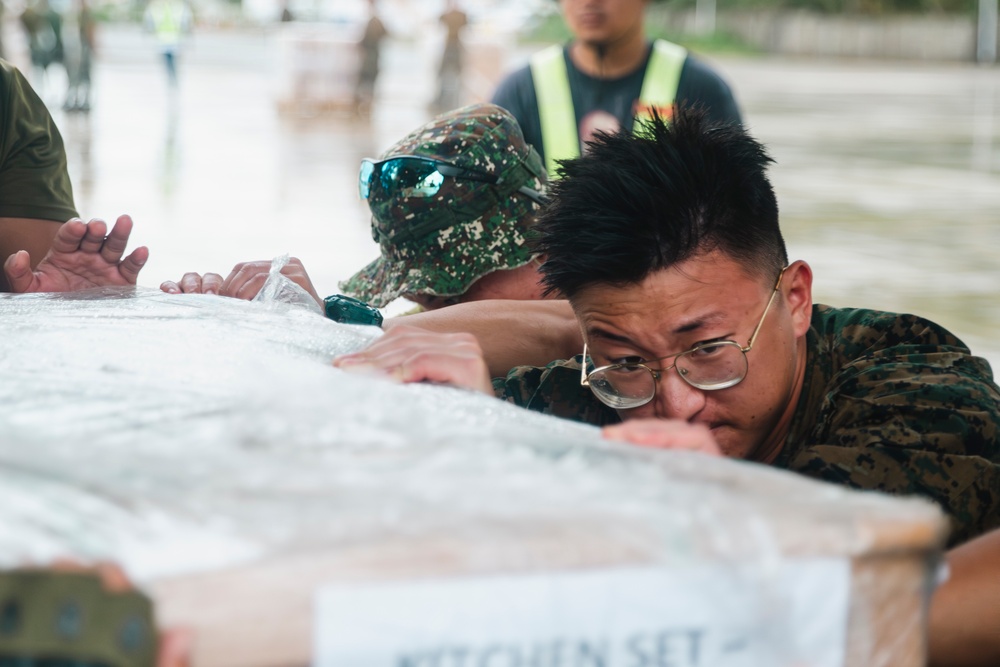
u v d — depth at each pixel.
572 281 1.34
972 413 1.26
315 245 6.67
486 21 19.41
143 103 15.86
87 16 13.94
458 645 0.58
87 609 0.55
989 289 5.96
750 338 1.33
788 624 0.62
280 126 13.97
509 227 1.92
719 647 0.61
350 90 15.83
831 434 1.33
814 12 38.34
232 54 29.89
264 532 0.57
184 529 0.57
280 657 0.56
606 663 0.60
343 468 0.65
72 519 0.57
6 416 0.72
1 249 2.19
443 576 0.57
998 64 34.44
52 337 0.98
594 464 0.69
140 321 1.09
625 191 1.30
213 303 1.25
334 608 0.56
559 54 3.30
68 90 14.01
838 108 18.16
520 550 0.58
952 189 9.84
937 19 36.44
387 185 1.92
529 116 3.30
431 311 1.81
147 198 8.09
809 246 7.08
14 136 2.16
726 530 0.61
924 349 1.40
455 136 1.91
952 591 1.07
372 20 15.66
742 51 37.66
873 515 0.63
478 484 0.64
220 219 7.40
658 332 1.32
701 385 1.34
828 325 1.50
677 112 1.39
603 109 3.26
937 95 21.61
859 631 0.63
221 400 0.77
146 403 0.76
